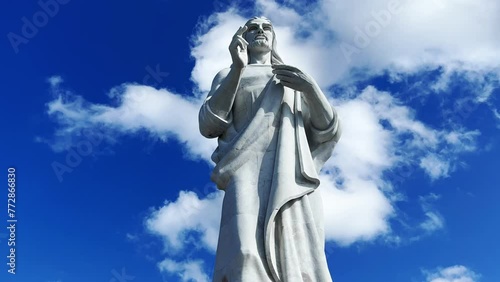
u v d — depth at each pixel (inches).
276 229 845.8
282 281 815.7
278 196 850.8
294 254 827.4
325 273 825.5
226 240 846.5
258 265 817.5
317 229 857.5
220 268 838.5
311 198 876.6
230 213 856.9
